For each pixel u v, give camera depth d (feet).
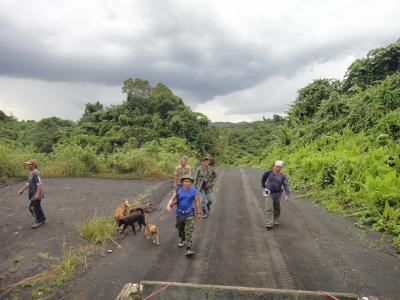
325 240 24.63
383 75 81.61
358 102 68.13
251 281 18.38
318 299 12.62
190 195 22.49
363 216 29.35
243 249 23.12
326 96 95.71
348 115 69.10
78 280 19.16
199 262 21.11
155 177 62.18
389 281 18.11
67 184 53.26
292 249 22.94
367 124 59.82
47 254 23.22
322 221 29.60
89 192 45.98
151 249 23.71
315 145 67.41
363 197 33.01
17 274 20.40
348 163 42.01
